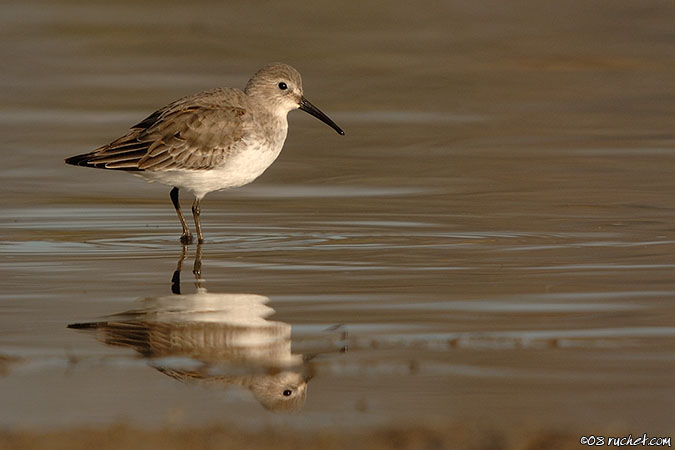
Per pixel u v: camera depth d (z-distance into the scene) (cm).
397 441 837
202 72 2881
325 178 2017
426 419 884
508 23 3459
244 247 1540
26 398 940
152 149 1532
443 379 988
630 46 3209
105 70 2902
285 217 1730
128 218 1736
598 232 1598
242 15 3462
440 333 1128
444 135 2366
